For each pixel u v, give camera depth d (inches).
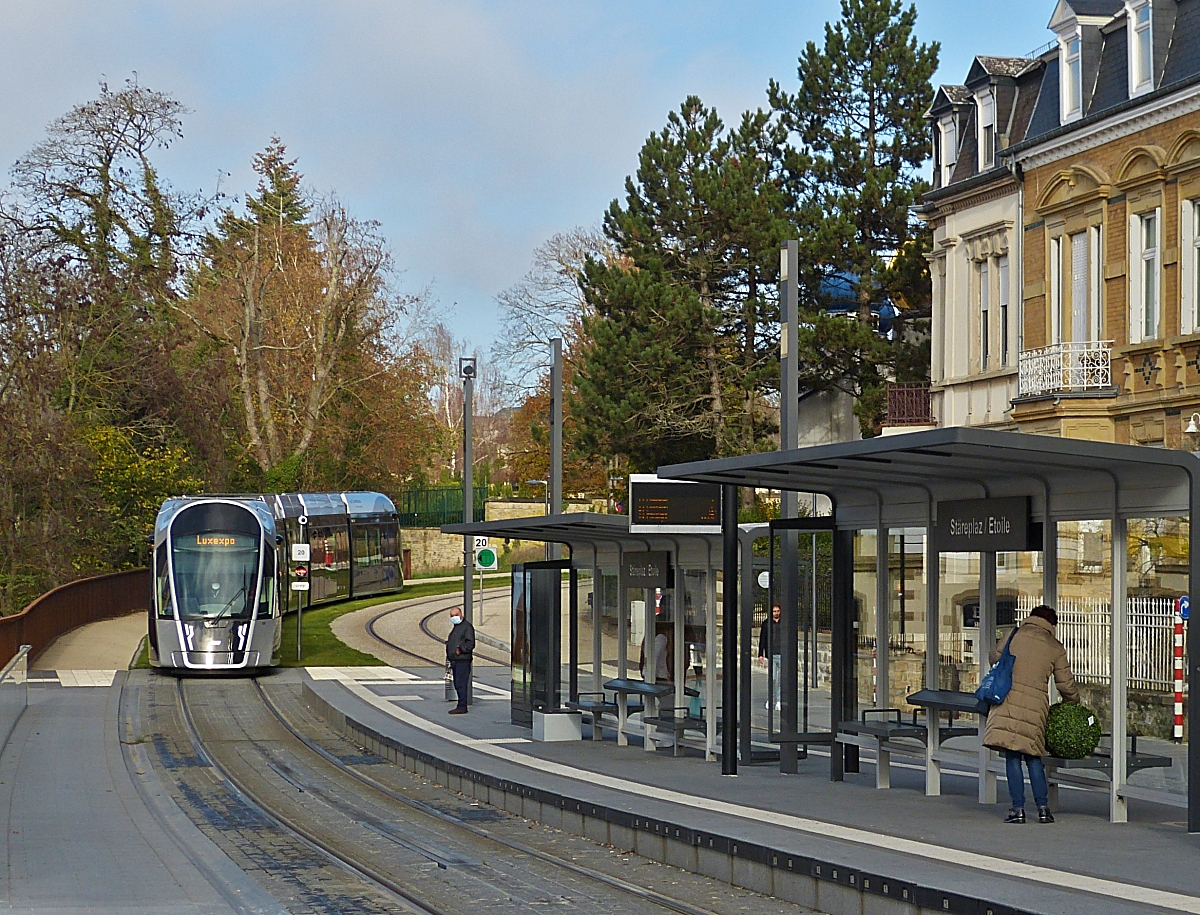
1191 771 495.8
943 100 1523.1
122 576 2175.2
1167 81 1172.5
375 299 2709.2
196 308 2637.8
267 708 1255.5
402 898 479.2
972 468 554.9
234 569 1493.6
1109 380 1221.7
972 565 624.4
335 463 2876.5
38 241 2047.2
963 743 619.8
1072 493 551.8
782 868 467.2
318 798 755.4
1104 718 569.9
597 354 2043.6
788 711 695.1
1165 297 1163.9
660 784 669.9
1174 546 533.6
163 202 2351.1
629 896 481.4
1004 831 508.4
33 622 1590.8
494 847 590.2
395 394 2881.4
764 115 2122.3
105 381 2257.6
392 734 959.0
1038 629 533.6
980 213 1421.0
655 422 2039.9
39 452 1929.1
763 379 2011.6
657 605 858.8
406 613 2203.5
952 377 1464.1
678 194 2073.1
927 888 397.4
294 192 2812.5
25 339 1940.2
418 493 3361.2
